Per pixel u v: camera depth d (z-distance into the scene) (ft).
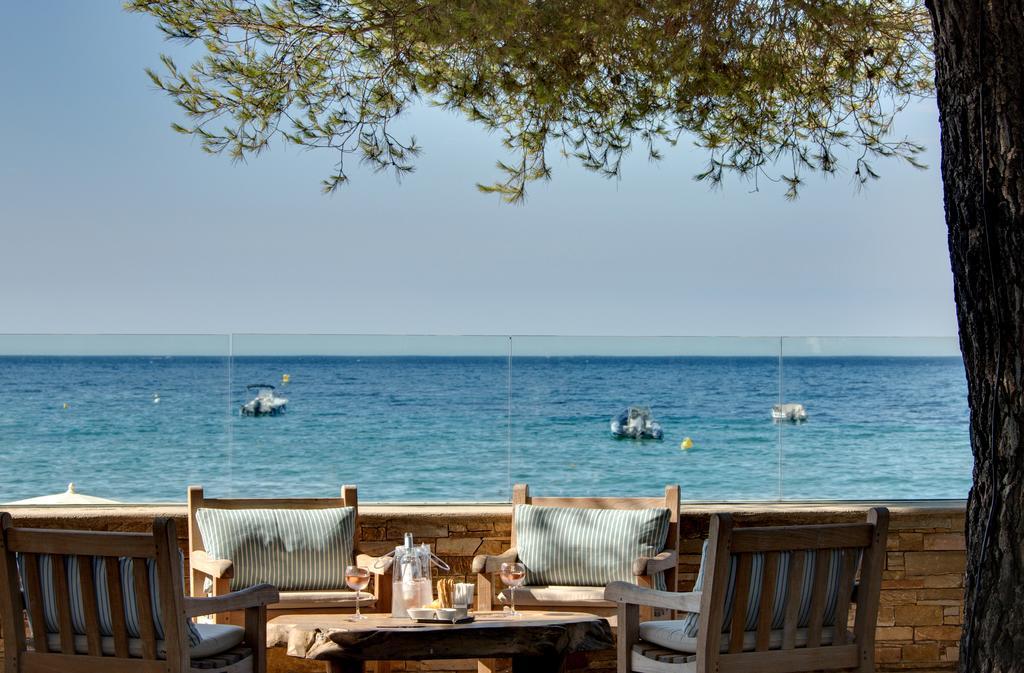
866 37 19.38
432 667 20.07
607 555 19.47
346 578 17.12
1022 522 11.71
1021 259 11.60
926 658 20.71
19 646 14.34
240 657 14.88
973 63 11.80
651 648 15.31
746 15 18.83
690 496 23.75
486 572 18.60
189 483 22.97
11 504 21.98
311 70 20.33
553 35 18.49
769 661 14.05
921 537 20.76
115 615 13.85
